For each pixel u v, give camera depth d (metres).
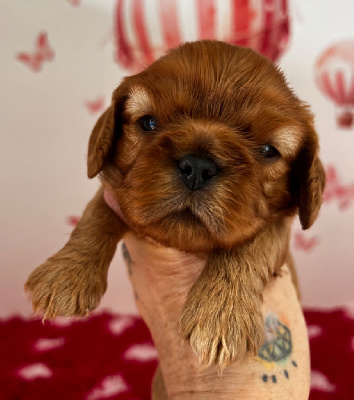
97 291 0.18
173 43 0.37
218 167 0.16
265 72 0.18
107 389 0.33
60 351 0.37
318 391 0.33
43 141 0.39
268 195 0.19
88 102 0.39
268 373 0.18
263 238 0.19
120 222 0.21
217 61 0.18
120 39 0.37
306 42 0.38
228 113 0.17
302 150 0.19
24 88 0.38
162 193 0.16
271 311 0.19
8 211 0.41
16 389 0.32
